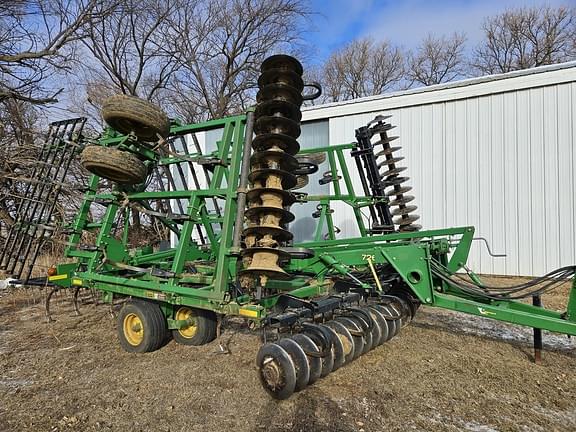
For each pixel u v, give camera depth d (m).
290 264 4.55
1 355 4.44
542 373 3.87
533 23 34.50
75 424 2.99
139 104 4.41
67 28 14.49
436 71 37.91
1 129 11.61
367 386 3.54
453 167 9.82
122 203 5.09
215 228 10.74
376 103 10.66
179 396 3.42
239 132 4.31
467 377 3.76
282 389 3.05
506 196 9.28
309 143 11.75
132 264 5.51
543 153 8.92
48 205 6.60
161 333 4.48
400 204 6.34
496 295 4.13
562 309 6.19
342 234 11.16
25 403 3.32
